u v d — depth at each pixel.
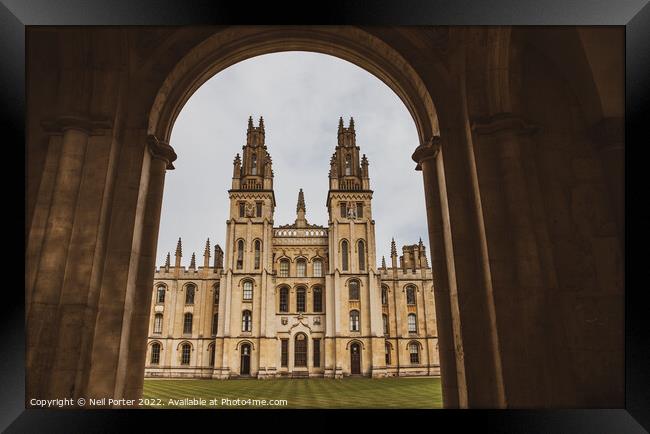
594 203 8.17
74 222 7.74
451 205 8.60
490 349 7.64
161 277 54.28
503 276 7.62
